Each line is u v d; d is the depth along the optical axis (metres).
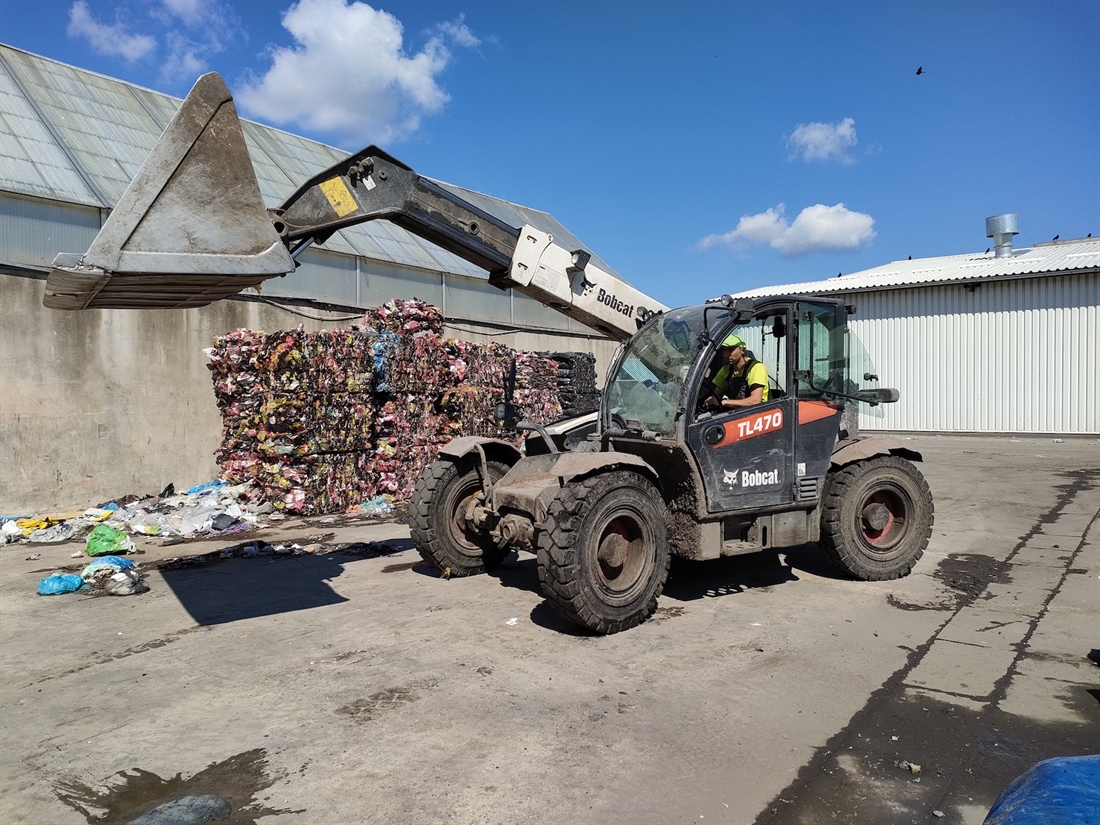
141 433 10.34
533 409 12.94
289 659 4.45
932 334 20.66
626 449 5.57
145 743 3.45
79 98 12.47
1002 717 3.58
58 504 9.57
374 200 5.14
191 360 10.88
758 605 5.39
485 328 16.64
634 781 3.04
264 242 3.96
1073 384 18.70
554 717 3.61
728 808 2.86
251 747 3.39
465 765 3.18
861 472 5.90
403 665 4.30
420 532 6.19
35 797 3.03
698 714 3.63
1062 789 1.70
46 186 10.01
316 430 9.58
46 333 9.52
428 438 10.70
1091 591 5.58
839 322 5.90
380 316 10.67
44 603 5.76
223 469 9.78
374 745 3.37
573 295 5.91
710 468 5.16
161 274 3.70
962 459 13.89
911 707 3.69
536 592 5.83
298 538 8.16
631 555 4.95
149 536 8.43
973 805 2.86
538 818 2.79
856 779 3.05
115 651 4.67
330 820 2.81
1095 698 3.77
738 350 5.59
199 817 2.83
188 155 3.76
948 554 6.84
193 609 5.54
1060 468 12.30
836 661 4.29
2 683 4.20
